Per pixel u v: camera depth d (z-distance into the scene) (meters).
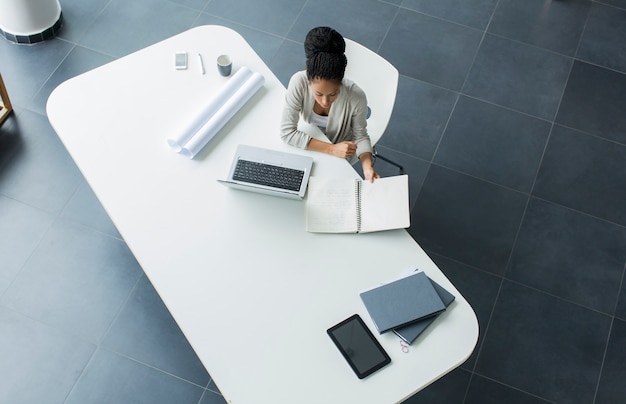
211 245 2.09
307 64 2.07
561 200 3.16
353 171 2.26
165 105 2.38
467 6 3.71
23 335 2.70
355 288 2.03
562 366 2.76
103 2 3.61
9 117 3.22
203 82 2.44
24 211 2.98
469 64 3.54
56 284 2.82
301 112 2.39
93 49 3.46
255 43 3.53
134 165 2.24
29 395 2.59
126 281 2.85
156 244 2.09
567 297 2.92
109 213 2.14
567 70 3.55
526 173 3.23
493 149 3.29
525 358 2.77
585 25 3.71
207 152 2.28
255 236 2.11
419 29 3.63
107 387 2.63
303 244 2.10
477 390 2.70
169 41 2.55
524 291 2.92
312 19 3.63
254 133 2.33
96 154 2.26
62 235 2.94
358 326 1.95
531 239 3.05
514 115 3.39
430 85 3.46
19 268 2.85
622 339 2.84
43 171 3.08
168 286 2.02
